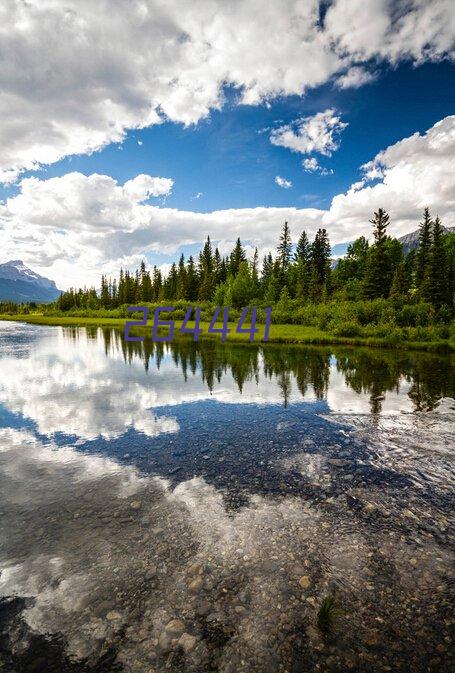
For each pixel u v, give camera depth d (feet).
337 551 14.78
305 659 10.27
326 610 11.48
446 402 36.86
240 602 12.23
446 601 12.30
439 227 182.60
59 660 10.30
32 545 15.08
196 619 11.57
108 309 347.15
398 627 11.34
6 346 89.81
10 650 10.61
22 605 12.16
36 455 24.26
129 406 35.96
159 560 14.20
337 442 26.45
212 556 14.44
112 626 11.33
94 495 19.06
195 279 295.69
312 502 18.44
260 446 25.80
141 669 9.98
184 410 34.78
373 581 13.21
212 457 23.94
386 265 172.76
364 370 56.03
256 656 10.34
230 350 80.84
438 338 88.12
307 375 51.98
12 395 40.06
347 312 117.50
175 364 61.72
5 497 18.85
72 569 13.74
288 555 14.53
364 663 10.18
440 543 15.28
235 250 303.48
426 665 10.15
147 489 19.72
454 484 20.16
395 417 32.04
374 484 20.22
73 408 35.29
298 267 239.71
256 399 38.70
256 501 18.53
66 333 134.62
